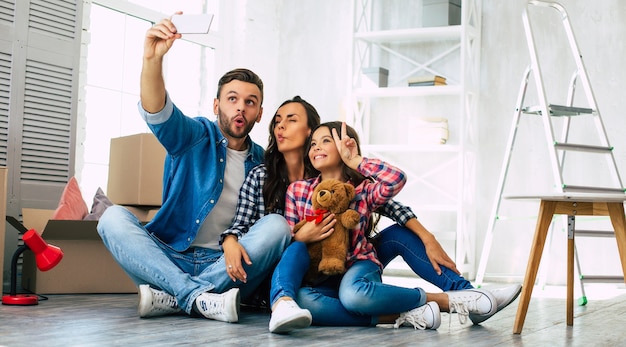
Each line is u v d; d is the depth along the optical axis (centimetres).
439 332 211
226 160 256
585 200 211
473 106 486
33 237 260
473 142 483
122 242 233
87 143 427
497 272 480
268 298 254
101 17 437
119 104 446
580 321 248
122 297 298
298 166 256
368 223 246
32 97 332
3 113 322
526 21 355
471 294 227
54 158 340
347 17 536
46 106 337
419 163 509
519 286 229
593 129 459
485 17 493
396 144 513
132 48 456
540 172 473
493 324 234
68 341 180
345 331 209
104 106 438
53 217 309
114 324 213
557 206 216
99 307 259
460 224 459
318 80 542
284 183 255
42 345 173
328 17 542
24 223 316
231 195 254
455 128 500
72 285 304
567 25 364
